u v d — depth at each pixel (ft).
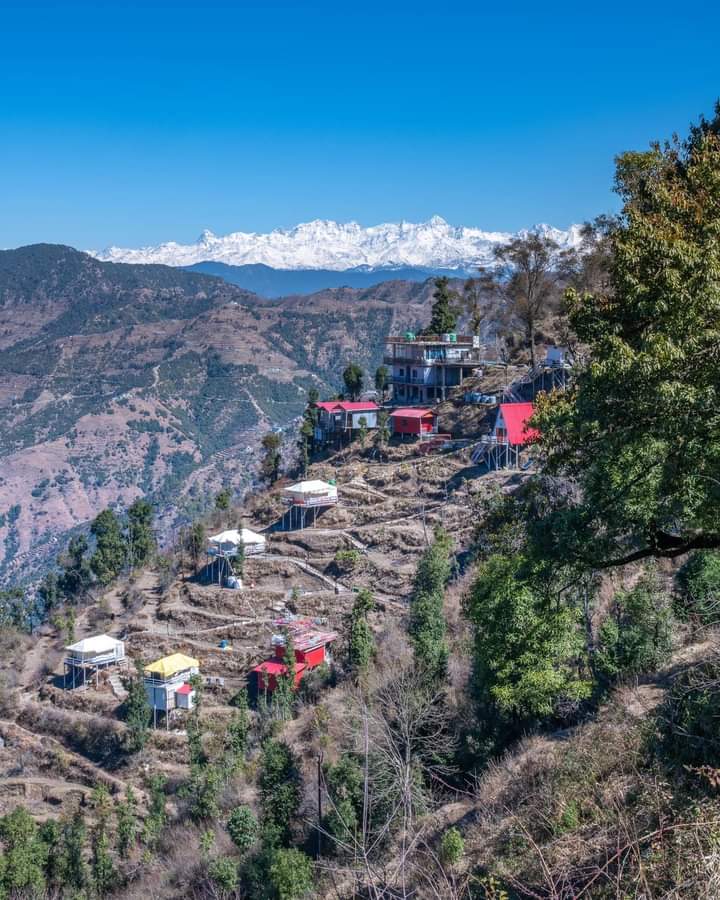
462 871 61.46
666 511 65.46
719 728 56.08
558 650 101.09
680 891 39.17
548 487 84.33
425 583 181.27
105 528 356.18
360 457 342.85
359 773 103.14
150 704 229.66
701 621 93.81
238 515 340.18
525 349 376.07
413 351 386.32
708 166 75.92
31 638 310.65
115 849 175.94
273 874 96.63
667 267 65.16
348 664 200.13
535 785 74.13
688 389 57.11
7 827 168.35
